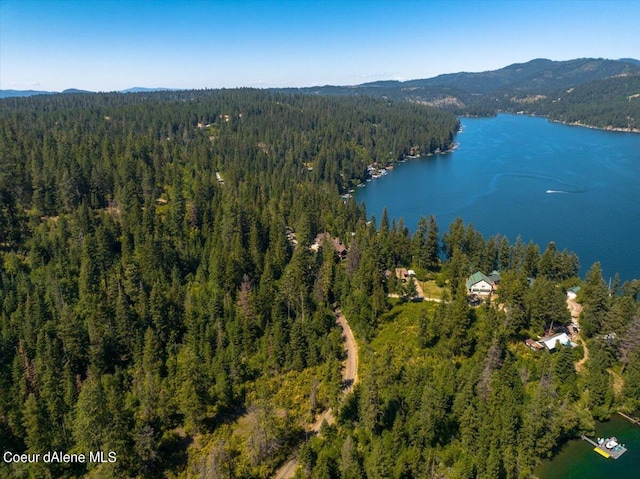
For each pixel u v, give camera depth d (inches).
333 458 2837.1
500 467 2874.0
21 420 3110.2
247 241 5777.6
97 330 3865.7
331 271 4997.5
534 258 5639.8
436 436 3085.6
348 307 4603.8
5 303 4269.2
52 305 4343.0
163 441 3102.9
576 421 3341.5
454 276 5132.9
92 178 6501.0
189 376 3208.7
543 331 4244.6
